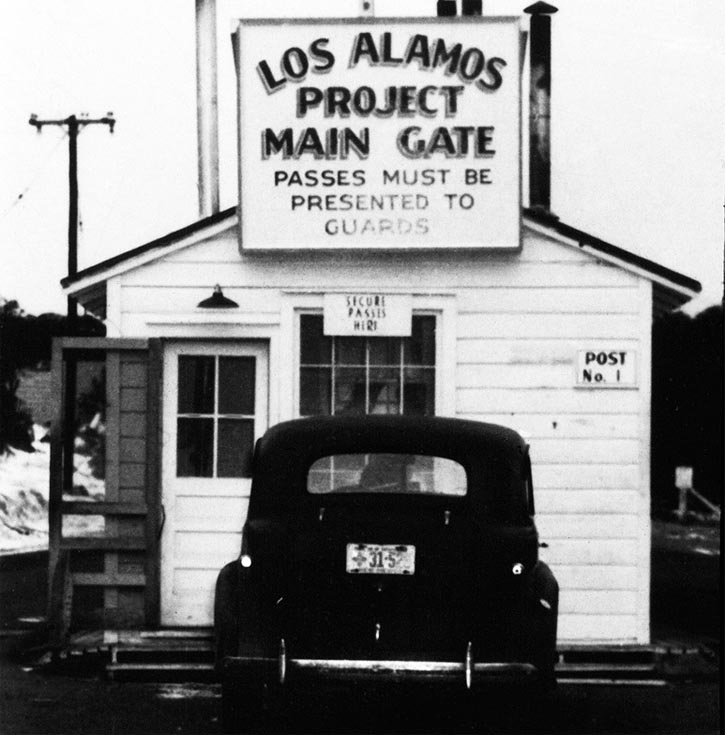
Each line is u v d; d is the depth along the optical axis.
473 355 12.45
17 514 26.94
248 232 12.38
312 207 12.39
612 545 12.32
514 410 12.41
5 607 15.38
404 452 8.85
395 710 10.02
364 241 12.38
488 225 12.34
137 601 12.29
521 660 8.44
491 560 8.45
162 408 12.50
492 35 12.38
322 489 8.88
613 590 12.29
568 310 12.44
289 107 12.41
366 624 8.42
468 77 12.38
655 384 36.03
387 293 12.45
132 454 12.38
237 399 12.60
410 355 12.54
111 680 11.03
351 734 9.08
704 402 35.41
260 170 12.41
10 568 19.83
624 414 12.39
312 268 12.49
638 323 12.42
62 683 10.83
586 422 12.39
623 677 11.52
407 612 8.41
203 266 12.52
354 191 12.39
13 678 11.02
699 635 13.16
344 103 12.41
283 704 10.23
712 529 29.44
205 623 12.46
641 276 12.41
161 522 12.38
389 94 12.40
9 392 33.00
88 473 34.41
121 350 12.38
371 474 8.91
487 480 8.73
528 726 9.16
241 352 12.62
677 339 35.84
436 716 9.77
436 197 12.37
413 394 12.51
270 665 8.39
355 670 8.33
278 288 12.49
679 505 33.62
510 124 12.37
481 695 10.23
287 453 8.84
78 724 9.13
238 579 8.66
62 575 12.01
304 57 12.40
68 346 12.27
